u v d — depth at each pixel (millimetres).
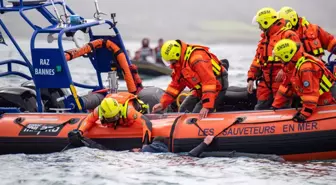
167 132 32312
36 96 35562
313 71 29578
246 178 27875
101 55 39531
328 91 30344
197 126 31969
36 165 30719
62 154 32000
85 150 32375
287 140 30406
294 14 35594
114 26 39031
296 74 29781
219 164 29984
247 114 31828
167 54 31922
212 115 32219
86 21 37156
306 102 29938
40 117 34625
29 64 37188
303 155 30406
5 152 34188
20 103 36844
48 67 34781
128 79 38875
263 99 33438
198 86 32312
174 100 35594
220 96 33281
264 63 33000
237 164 29906
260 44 33250
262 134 30859
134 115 32500
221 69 33125
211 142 31406
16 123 34469
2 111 35625
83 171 29297
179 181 27719
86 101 35719
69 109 35094
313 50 35531
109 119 32219
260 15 32719
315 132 30000
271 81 32938
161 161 30656
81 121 33625
